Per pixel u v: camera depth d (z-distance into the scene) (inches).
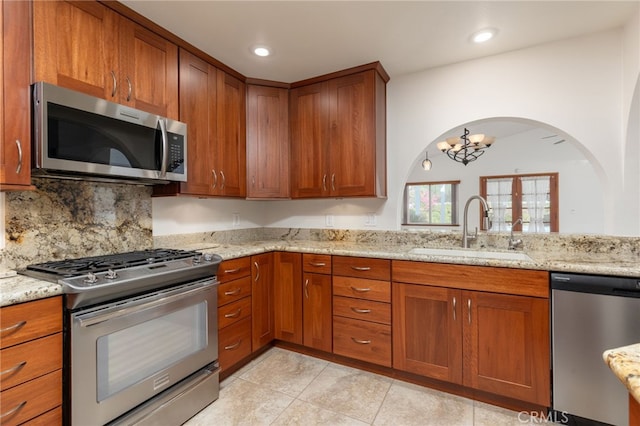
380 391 76.0
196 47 81.7
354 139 95.0
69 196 66.1
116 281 51.5
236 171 96.0
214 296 73.4
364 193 93.4
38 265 57.1
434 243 95.9
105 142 59.2
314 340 91.4
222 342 78.1
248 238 118.6
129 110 63.4
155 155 68.4
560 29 75.5
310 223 118.2
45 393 45.3
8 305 41.4
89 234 69.5
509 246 85.4
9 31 48.5
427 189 292.0
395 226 102.8
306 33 76.0
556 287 63.1
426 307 76.1
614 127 76.3
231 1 63.6
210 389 70.9
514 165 254.4
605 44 76.7
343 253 86.1
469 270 71.2
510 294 67.2
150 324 59.2
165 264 62.9
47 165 51.0
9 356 41.6
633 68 70.0
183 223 93.9
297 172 104.5
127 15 65.8
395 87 101.7
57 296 46.9
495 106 88.3
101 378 51.0
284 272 96.2
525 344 66.1
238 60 89.5
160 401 60.1
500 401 70.5
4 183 47.8
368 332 83.3
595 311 60.1
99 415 50.6
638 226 75.0
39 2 52.3
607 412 59.7
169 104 75.2
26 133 50.3
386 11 67.4
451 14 68.7
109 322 51.9
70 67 56.5
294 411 68.4
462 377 72.2
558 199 239.8
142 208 81.6
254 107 101.8
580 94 79.4
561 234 82.3
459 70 92.7
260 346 91.3
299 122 104.1
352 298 85.4
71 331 47.6
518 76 85.7
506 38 79.3
